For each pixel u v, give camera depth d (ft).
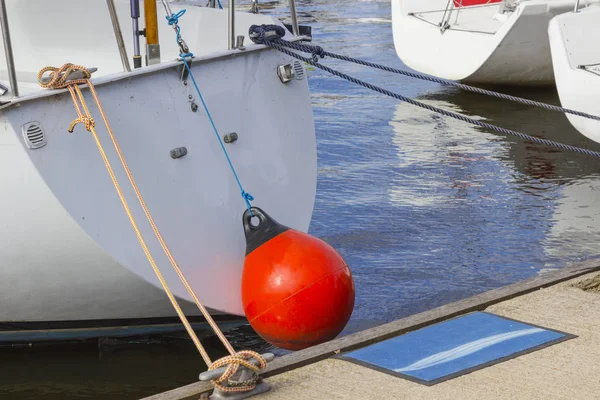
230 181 15.74
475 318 12.82
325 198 24.72
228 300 15.35
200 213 15.26
